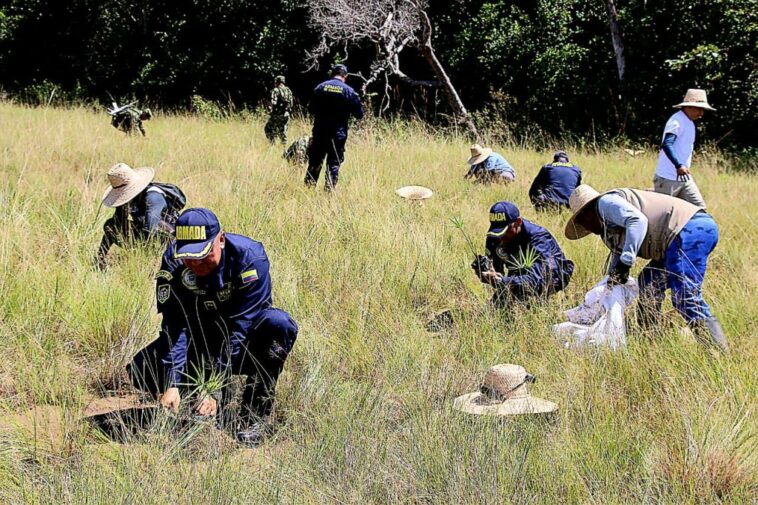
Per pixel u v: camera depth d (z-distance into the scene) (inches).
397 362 202.5
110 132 582.2
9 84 1197.1
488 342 216.4
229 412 177.0
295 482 149.1
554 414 175.0
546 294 241.1
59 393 184.2
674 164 321.7
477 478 149.1
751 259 294.0
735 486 152.1
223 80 1101.1
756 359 203.9
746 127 823.7
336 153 384.2
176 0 1125.1
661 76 842.2
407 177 433.4
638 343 210.2
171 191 264.4
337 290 246.5
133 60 1138.7
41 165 410.3
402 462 156.6
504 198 391.2
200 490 141.9
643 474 155.5
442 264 275.3
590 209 235.8
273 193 360.2
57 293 219.3
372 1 794.8
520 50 926.4
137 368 175.5
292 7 1056.2
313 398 185.2
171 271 173.8
